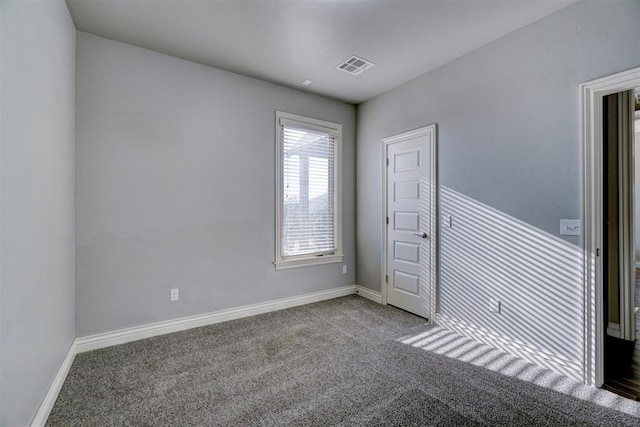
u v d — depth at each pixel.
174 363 2.26
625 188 2.71
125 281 2.61
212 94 3.04
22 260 1.37
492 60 2.58
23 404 1.38
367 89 3.60
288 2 2.09
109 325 2.54
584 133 2.03
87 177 2.44
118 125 2.57
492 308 2.55
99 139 2.49
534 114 2.30
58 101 1.92
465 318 2.77
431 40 2.57
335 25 2.36
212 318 3.04
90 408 1.75
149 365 2.23
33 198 1.50
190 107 2.92
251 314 3.29
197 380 2.04
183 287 2.88
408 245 3.39
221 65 3.01
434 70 3.09
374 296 3.85
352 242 4.16
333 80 3.35
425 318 3.18
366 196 3.98
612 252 2.79
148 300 2.71
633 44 1.84
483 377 2.08
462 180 2.82
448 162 2.95
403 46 2.66
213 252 3.05
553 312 2.17
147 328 2.70
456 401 1.82
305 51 2.75
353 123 4.14
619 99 2.78
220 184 3.08
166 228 2.79
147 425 1.62
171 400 1.82
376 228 3.83
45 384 1.67
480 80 2.67
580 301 2.04
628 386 1.97
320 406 1.77
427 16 2.24
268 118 3.40
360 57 2.85
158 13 2.21
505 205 2.48
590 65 2.01
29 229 1.45
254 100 3.30
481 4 2.10
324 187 3.89
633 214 2.69
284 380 2.04
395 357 2.36
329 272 3.93
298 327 2.96
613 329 2.77
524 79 2.36
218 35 2.50
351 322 3.09
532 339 2.29
